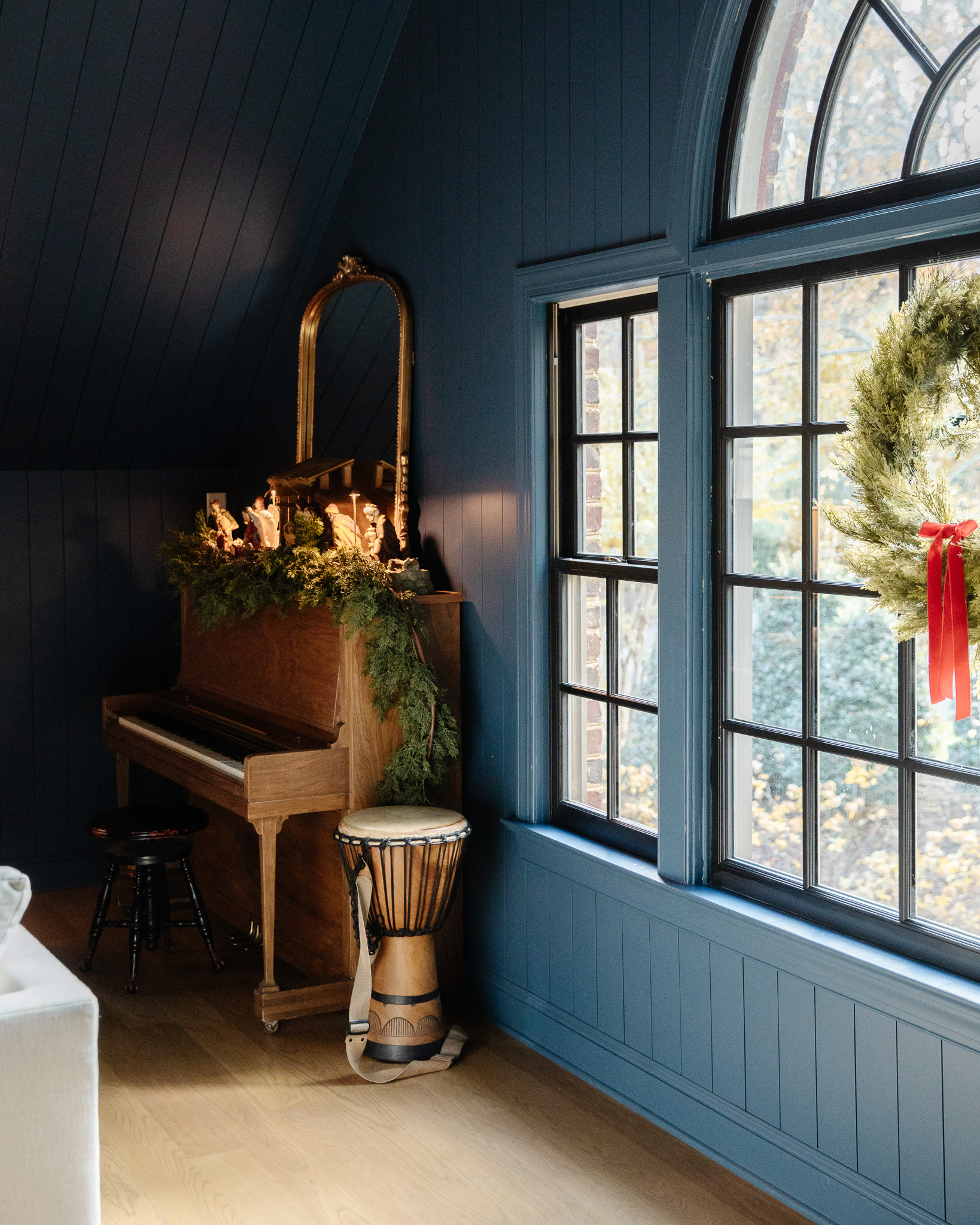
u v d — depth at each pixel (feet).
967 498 8.42
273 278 16.22
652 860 11.44
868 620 9.27
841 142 9.32
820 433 9.56
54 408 16.93
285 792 12.85
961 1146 8.46
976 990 8.34
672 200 10.36
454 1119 11.32
